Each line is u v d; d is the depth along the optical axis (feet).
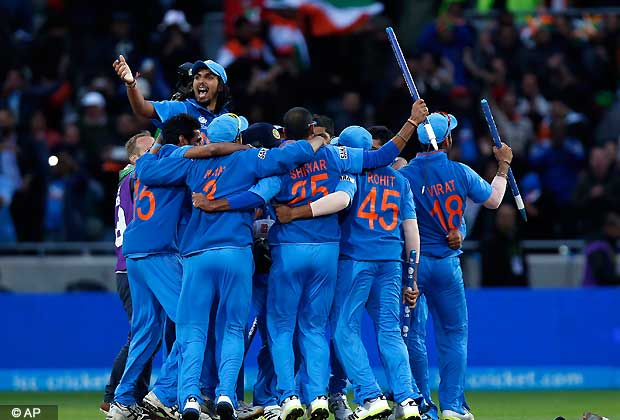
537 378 183.62
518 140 212.23
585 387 184.44
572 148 211.41
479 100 216.13
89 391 179.42
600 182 202.39
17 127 218.18
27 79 229.86
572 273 196.95
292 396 113.29
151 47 223.51
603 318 185.47
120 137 208.03
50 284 191.83
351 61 223.71
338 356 117.08
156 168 114.42
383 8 235.81
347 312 116.57
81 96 218.59
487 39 229.04
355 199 117.60
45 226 199.62
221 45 246.47
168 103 122.31
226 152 113.39
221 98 124.47
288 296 115.24
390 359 115.24
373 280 117.29
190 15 242.17
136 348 116.88
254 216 117.39
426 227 120.47
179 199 116.16
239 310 112.57
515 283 184.65
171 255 115.85
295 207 115.14
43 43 228.43
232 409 110.73
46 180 205.36
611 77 233.76
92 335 181.57
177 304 114.32
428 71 212.84
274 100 208.85
